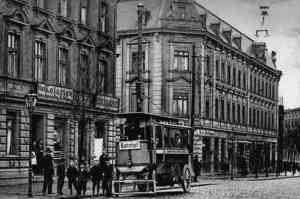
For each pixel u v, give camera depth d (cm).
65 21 3944
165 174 2992
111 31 4647
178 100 5800
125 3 6194
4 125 3231
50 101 3625
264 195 3052
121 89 5938
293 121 16462
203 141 6100
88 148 4125
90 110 4103
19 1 3412
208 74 6166
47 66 3722
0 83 3180
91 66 4303
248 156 7650
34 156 3453
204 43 5959
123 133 2950
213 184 4272
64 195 2658
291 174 7688
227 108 6875
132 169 2881
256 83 8119
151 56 5809
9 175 3256
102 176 2812
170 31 5781
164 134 3005
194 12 5906
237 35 7419
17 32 3425
